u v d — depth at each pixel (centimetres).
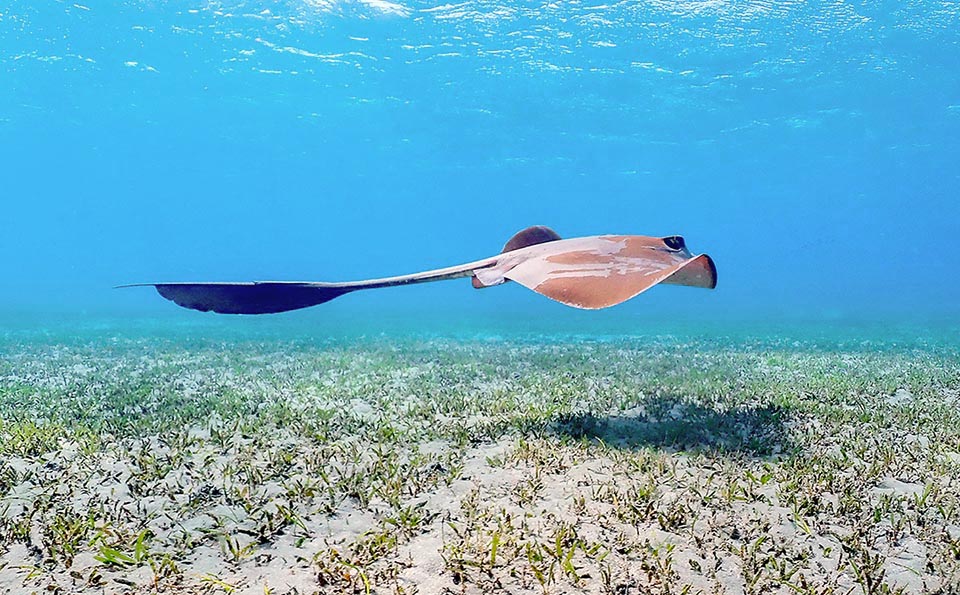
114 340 1304
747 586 274
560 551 292
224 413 550
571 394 645
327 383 721
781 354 1069
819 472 407
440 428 507
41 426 504
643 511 342
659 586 271
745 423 530
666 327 1952
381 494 362
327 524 329
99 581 271
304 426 502
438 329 1839
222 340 1324
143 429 496
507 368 862
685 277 395
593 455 434
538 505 353
